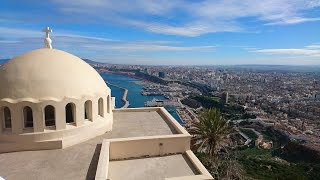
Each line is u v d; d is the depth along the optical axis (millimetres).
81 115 14914
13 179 11039
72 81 14641
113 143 14352
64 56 15711
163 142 15234
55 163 12484
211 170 26078
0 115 13594
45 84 13812
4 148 13422
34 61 14477
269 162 49562
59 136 14094
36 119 13594
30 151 13641
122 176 12953
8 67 14477
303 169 49688
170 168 13883
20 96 13406
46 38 16641
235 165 28656
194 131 26531
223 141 26703
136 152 14859
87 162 12625
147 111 22547
